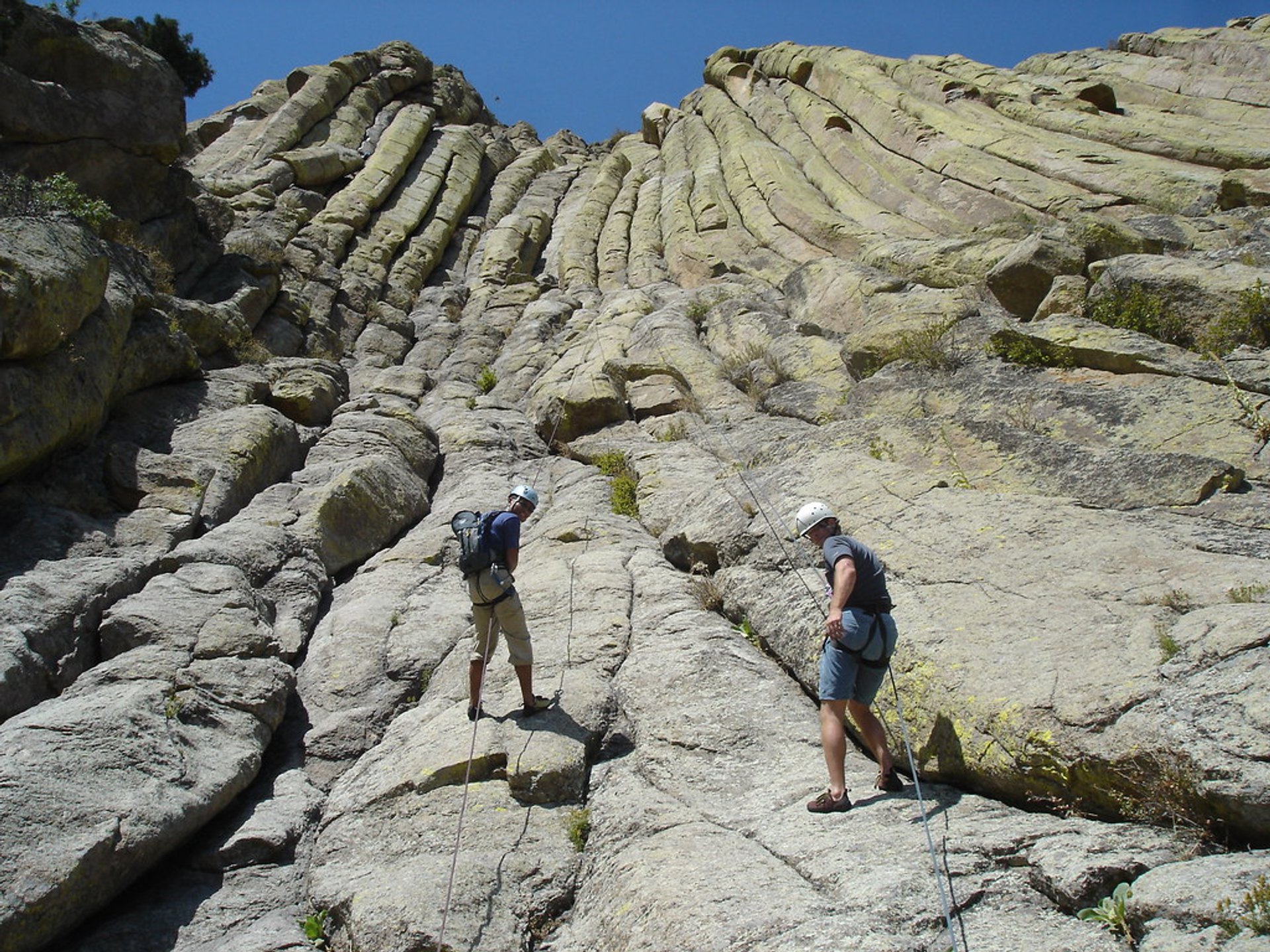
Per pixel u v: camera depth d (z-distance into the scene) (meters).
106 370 12.38
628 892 5.49
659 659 8.21
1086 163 19.81
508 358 20.11
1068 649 6.20
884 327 13.86
